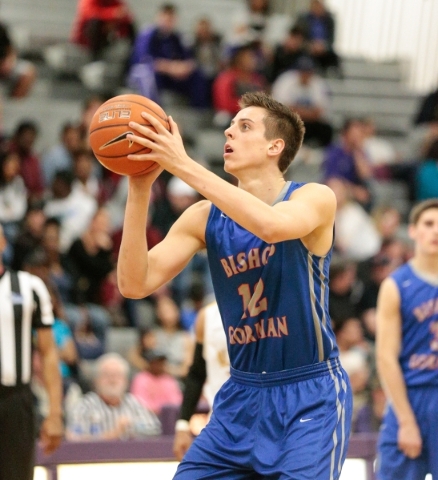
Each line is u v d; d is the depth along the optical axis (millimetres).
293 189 6523
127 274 6320
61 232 16594
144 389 13141
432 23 26016
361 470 10234
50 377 9148
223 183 5750
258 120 6539
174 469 9969
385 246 17516
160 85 21938
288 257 6320
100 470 9781
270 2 28141
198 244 6699
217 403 6586
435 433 8945
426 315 8992
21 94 21719
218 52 23422
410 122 25062
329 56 24781
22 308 8938
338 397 6348
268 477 6156
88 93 22750
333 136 22906
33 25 24828
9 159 16531
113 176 18188
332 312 16062
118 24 23438
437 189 20984
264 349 6387
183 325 15609
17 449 8758
